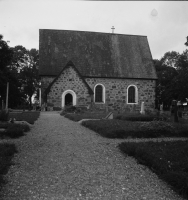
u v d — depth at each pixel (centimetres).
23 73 5434
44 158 640
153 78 3128
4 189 441
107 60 3162
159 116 1576
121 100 3038
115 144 825
